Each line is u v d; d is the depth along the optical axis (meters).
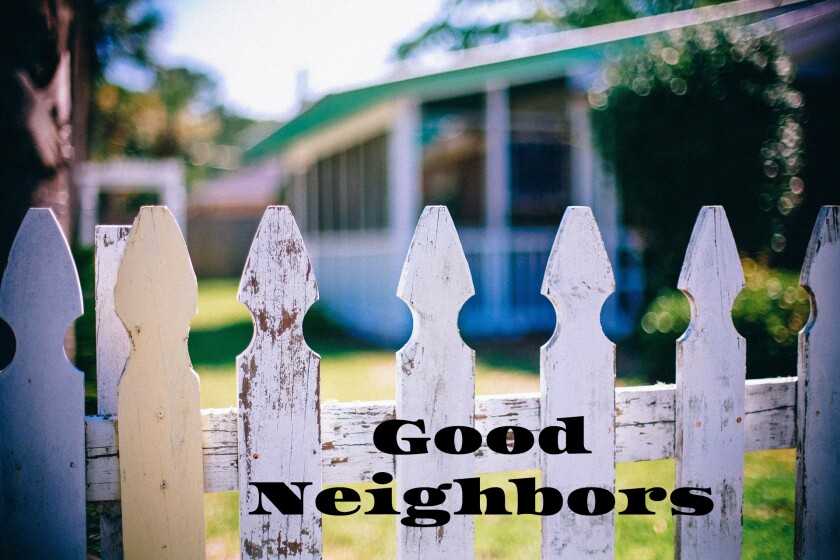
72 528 1.52
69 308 1.50
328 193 13.28
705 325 1.79
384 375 6.20
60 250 1.50
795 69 7.70
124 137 25.53
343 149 12.03
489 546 2.66
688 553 1.81
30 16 2.29
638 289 9.03
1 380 1.48
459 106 8.94
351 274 11.35
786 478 3.44
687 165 6.01
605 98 6.69
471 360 1.66
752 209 5.94
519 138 9.66
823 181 8.12
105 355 1.65
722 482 1.82
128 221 20.77
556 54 7.34
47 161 2.37
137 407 1.53
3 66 2.20
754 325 4.58
